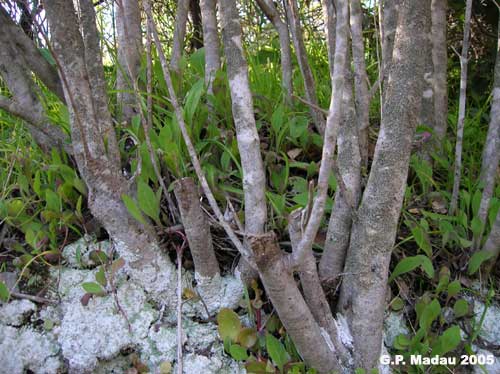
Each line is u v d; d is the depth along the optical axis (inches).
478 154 54.9
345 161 36.5
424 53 31.3
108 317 37.0
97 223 40.9
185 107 43.5
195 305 38.4
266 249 28.1
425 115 51.1
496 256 41.9
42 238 39.8
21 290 38.4
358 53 41.0
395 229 33.9
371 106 61.1
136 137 42.1
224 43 34.9
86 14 36.7
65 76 33.7
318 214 27.7
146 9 31.5
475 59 73.8
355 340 35.6
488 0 69.1
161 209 41.2
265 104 52.4
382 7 46.1
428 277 42.3
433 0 50.8
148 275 37.4
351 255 35.4
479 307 42.2
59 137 42.8
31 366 36.3
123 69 49.1
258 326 37.4
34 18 37.5
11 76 41.0
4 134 52.2
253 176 35.4
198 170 30.5
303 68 37.0
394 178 32.5
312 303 34.3
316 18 82.5
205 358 36.6
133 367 36.8
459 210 45.3
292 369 34.6
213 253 36.6
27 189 41.6
